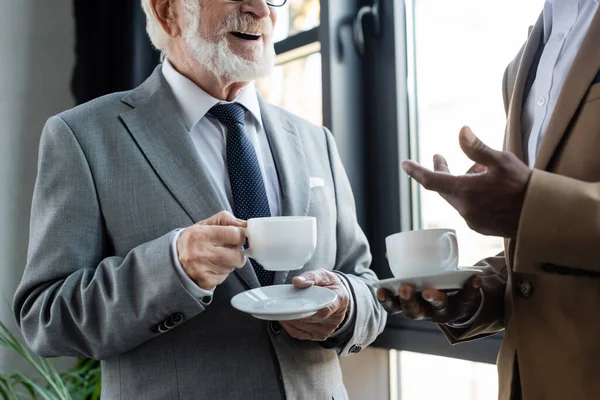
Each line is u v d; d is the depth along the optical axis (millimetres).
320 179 1181
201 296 879
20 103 2225
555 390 653
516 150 756
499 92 1438
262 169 1126
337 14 1716
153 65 2445
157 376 949
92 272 979
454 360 1497
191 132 1102
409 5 1698
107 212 1004
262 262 854
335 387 1065
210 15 1065
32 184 2229
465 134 576
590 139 636
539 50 811
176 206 1002
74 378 1956
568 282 652
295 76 1889
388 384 1653
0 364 2078
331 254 1136
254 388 958
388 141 1703
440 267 776
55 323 931
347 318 999
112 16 2457
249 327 986
